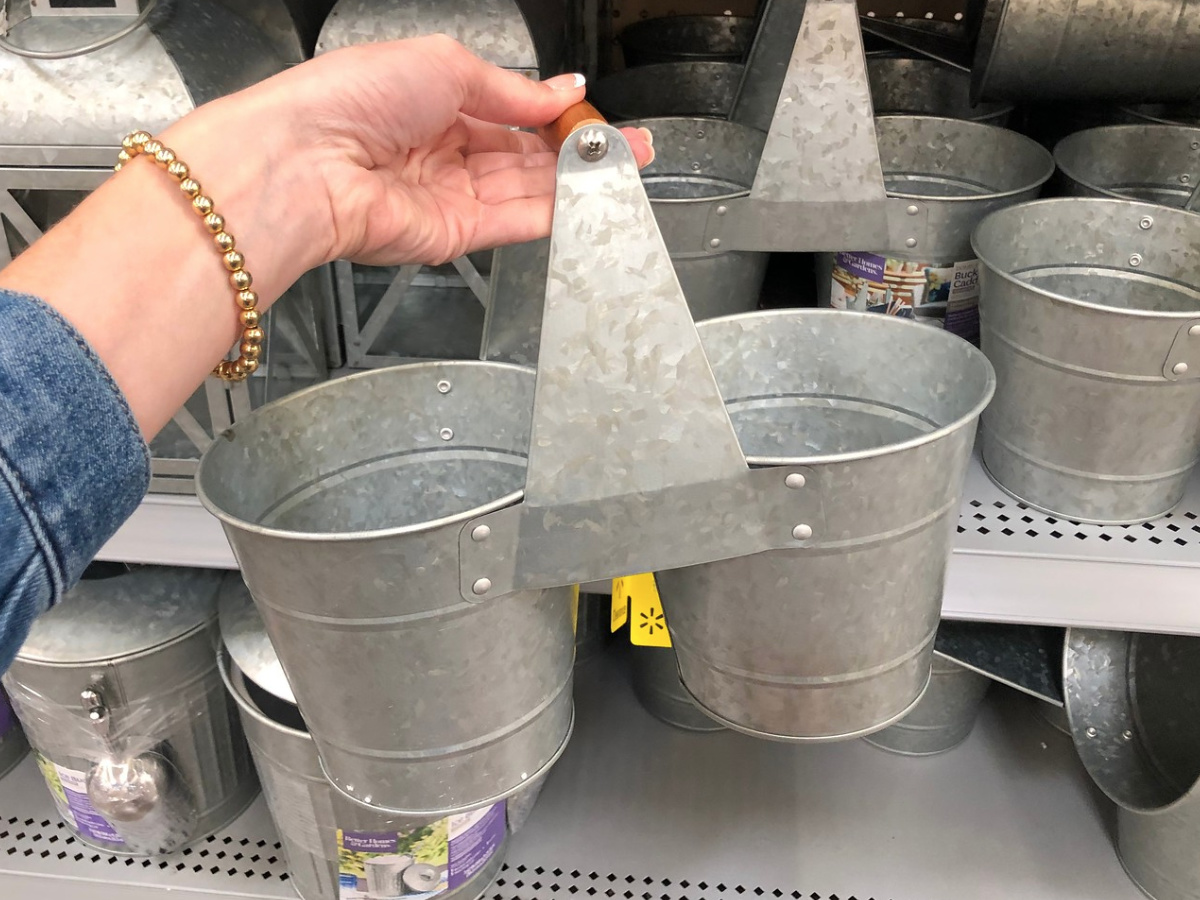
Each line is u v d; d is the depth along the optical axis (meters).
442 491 0.82
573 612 0.73
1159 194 1.18
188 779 1.20
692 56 1.39
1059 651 1.20
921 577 0.68
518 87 0.67
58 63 0.84
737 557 0.64
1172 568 0.89
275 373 1.00
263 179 0.57
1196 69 1.05
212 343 0.55
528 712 0.70
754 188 0.90
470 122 0.75
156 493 0.98
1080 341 0.82
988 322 0.90
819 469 0.59
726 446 0.59
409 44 0.63
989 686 1.46
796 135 0.88
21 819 1.31
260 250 0.57
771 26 1.07
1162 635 1.17
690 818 1.29
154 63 0.84
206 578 1.17
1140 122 1.17
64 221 0.51
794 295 1.24
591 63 1.40
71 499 0.42
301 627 0.62
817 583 0.64
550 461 0.58
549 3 1.07
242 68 0.92
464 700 0.65
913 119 1.17
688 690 0.77
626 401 0.57
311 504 0.76
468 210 0.73
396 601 0.59
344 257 0.68
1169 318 0.78
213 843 1.26
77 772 1.17
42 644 1.07
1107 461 0.89
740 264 0.95
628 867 1.23
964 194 1.19
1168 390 0.83
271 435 0.71
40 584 0.42
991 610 0.94
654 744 1.39
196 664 1.15
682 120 1.08
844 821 1.29
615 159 0.54
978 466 1.03
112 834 1.23
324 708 0.67
